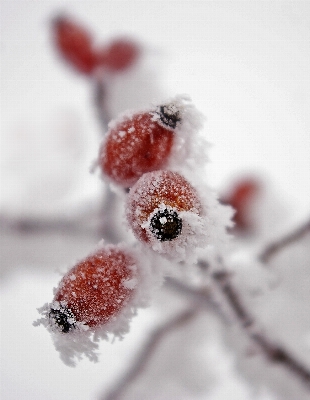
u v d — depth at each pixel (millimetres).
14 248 516
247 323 303
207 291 334
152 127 247
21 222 495
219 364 472
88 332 240
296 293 345
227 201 432
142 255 245
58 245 520
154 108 249
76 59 392
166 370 466
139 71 410
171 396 471
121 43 403
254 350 317
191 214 237
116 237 476
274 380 353
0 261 519
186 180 243
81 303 239
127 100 404
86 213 497
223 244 242
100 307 240
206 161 250
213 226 240
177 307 462
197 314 432
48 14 396
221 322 361
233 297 293
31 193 599
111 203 469
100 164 252
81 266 243
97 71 396
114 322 241
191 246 238
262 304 343
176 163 250
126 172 250
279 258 344
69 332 239
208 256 277
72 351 241
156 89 413
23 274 535
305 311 344
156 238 237
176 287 337
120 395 428
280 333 322
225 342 383
